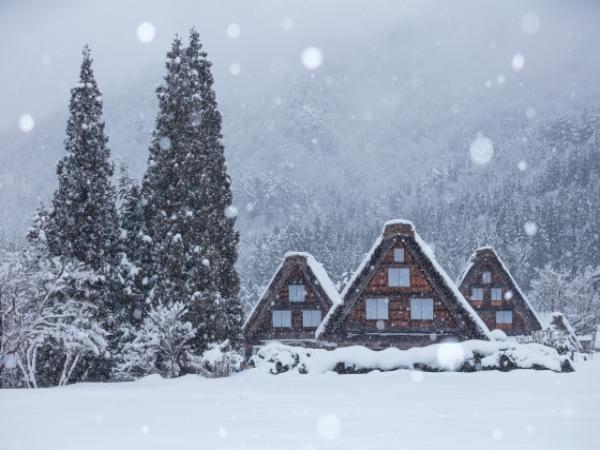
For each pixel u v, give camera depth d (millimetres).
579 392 20797
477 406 16859
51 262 33344
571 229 186250
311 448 10406
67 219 36375
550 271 84312
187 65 38281
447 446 10383
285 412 15789
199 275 35812
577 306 81375
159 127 38312
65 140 37344
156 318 34094
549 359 30609
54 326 32344
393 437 11430
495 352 30766
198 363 33812
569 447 10219
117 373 36500
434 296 42656
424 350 31188
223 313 36281
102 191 37125
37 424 13820
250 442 11062
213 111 39125
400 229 42312
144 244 38656
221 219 38625
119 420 14398
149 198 38531
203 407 17203
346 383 25766
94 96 37812
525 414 14930
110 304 37062
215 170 38562
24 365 33812
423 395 20344
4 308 31125
